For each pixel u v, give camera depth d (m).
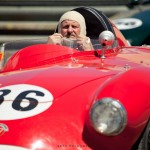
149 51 12.17
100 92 8.41
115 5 27.89
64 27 11.85
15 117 8.59
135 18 23.62
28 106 8.73
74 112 8.66
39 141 8.34
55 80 9.30
